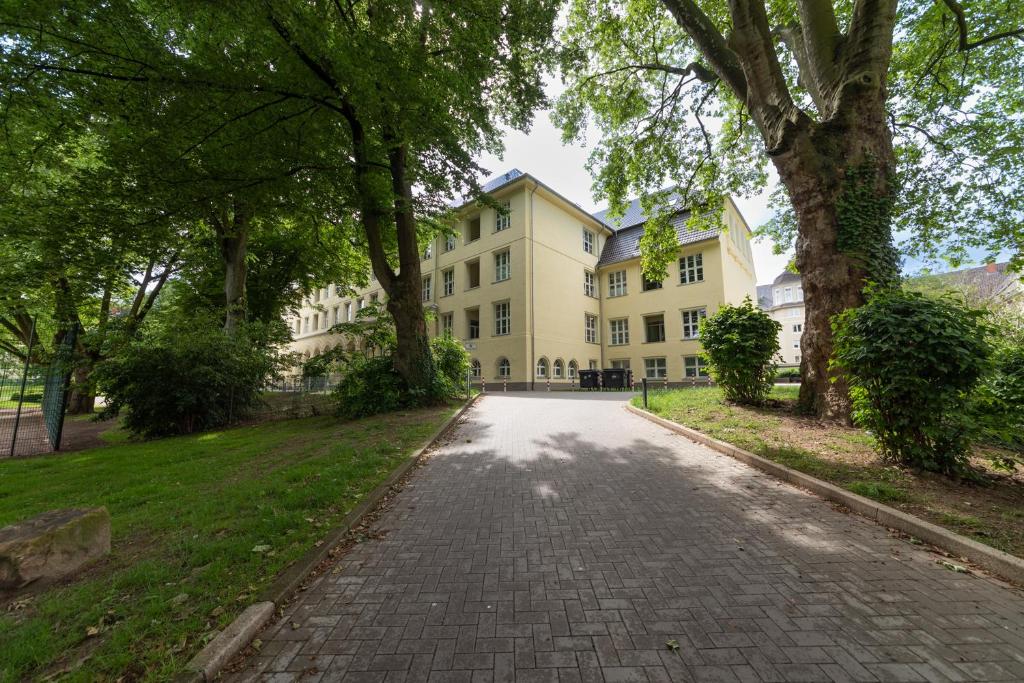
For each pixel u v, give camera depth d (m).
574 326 26.36
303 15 7.68
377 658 2.21
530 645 2.29
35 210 11.09
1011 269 11.73
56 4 7.02
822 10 8.50
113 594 2.83
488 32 9.01
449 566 3.25
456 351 14.85
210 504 4.62
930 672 2.02
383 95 8.58
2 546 2.89
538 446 7.59
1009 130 11.84
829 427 7.01
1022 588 2.77
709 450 6.79
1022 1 10.51
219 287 21.77
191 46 9.17
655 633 2.36
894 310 4.82
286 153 10.69
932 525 3.51
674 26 14.38
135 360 11.15
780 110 8.14
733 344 9.11
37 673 2.11
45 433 12.12
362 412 11.51
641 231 27.89
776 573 3.01
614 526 3.96
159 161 9.81
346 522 4.02
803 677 2.00
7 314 18.08
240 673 2.12
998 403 4.48
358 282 24.48
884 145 7.67
